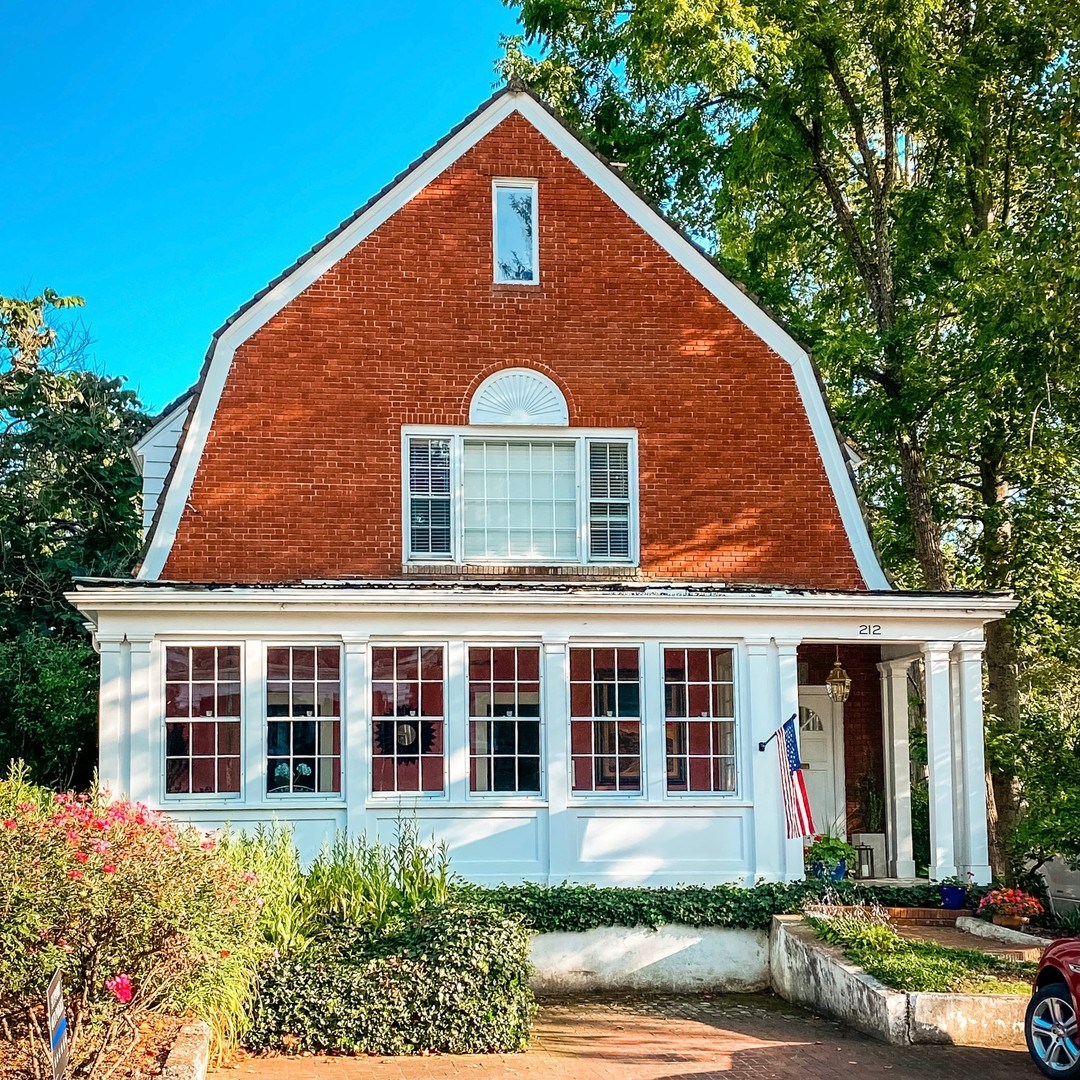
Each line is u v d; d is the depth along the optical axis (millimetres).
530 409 19031
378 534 18438
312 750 16672
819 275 29781
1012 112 25578
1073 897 19750
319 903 13844
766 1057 12375
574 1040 13297
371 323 18812
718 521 19281
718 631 17500
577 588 17000
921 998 12750
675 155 27828
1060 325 21656
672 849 17078
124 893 9203
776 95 25062
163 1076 9125
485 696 17062
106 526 27672
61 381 28000
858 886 17484
